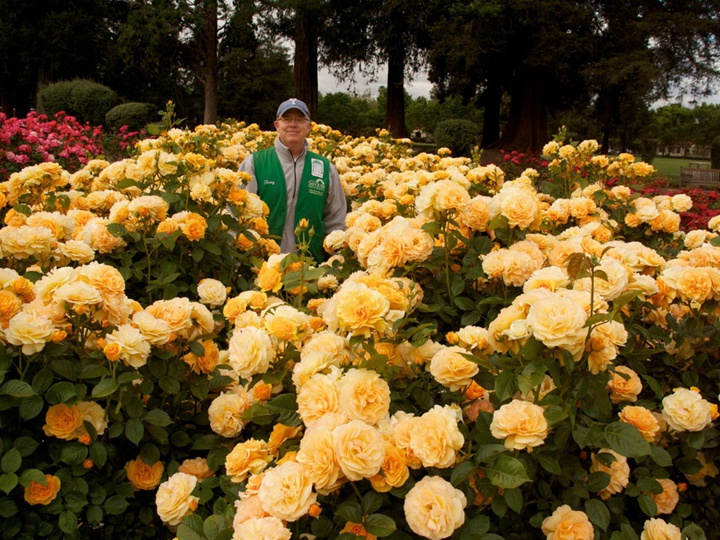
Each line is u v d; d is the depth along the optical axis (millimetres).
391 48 22062
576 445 1852
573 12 19078
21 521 1714
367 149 6617
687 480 2104
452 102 60250
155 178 3215
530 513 1785
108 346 1745
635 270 2420
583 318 1487
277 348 1837
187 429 2154
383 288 1769
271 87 43312
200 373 2152
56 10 30844
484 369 1803
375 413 1518
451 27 19656
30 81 33188
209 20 26109
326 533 1443
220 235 2930
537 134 21141
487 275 2371
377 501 1416
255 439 1934
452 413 1509
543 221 3098
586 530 1609
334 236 3078
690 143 77438
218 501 1646
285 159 4207
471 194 3285
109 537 1870
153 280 2666
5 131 7812
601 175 4797
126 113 16000
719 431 2008
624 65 19047
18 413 1781
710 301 2189
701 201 6895
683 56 20031
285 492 1346
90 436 1791
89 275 1900
